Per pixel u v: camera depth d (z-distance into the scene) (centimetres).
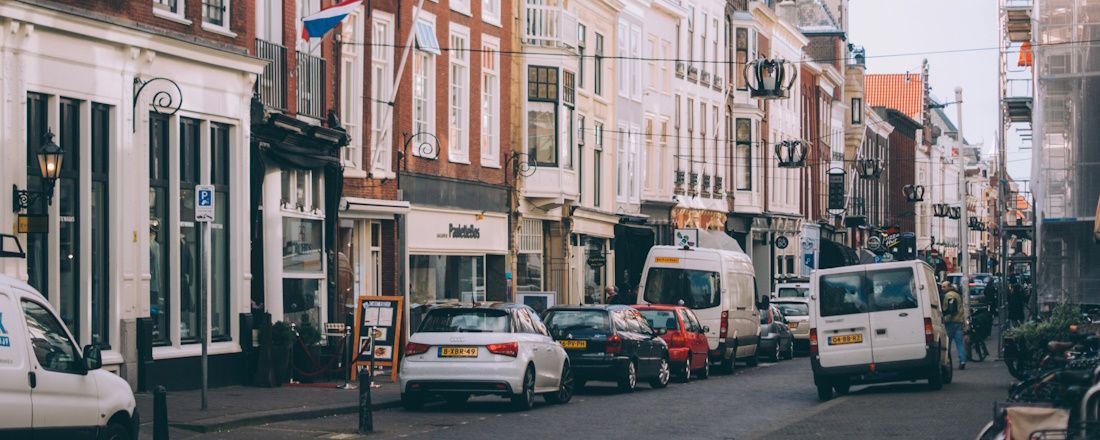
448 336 1861
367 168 2658
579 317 2255
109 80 1764
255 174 2128
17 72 1583
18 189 1579
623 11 4359
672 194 4894
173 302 1917
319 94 2434
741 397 2184
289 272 2312
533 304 3005
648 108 4662
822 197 7444
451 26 3048
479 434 1569
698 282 2947
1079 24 3191
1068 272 3156
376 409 1878
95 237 1755
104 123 1775
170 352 1889
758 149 5872
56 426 1068
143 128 1838
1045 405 877
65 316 1692
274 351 2100
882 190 9112
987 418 1642
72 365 1114
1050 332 2247
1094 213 3123
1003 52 4291
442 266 3045
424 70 2934
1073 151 3172
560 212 3725
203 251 1647
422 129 2930
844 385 2209
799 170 6812
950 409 1770
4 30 1556
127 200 1798
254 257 2183
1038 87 3250
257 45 2194
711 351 2880
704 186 5300
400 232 2777
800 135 6856
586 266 4053
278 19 2298
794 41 6694
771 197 6219
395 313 2211
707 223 5366
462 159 3119
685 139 5088
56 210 1662
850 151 8219
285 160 2209
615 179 4266
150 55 1833
